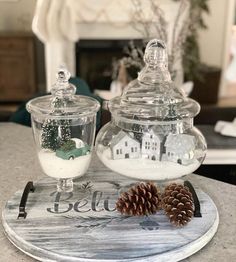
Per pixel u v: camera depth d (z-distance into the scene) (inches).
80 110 33.3
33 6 192.4
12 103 193.0
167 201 31.0
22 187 38.0
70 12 153.5
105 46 181.6
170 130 34.0
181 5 142.1
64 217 31.3
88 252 26.9
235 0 196.2
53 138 33.3
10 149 49.7
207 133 85.1
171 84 36.7
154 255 26.8
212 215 31.9
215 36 200.7
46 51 168.1
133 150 34.6
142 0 129.2
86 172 39.4
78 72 184.7
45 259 27.0
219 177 72.2
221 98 208.7
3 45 183.2
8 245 29.3
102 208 32.7
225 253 28.4
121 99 36.1
